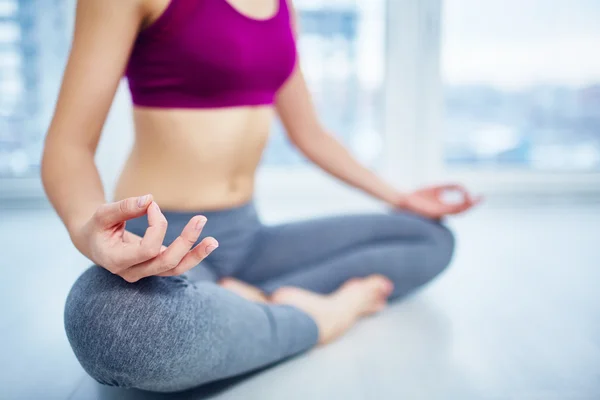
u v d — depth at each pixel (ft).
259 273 3.97
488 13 8.60
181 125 3.17
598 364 3.38
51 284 5.09
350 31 8.84
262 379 3.21
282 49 3.43
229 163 3.42
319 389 3.07
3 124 8.65
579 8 8.57
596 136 8.96
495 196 8.87
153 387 2.71
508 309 4.36
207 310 2.72
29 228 7.30
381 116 8.81
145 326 2.51
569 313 4.26
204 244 2.09
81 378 3.27
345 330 3.85
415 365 3.37
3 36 8.45
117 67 2.78
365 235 4.22
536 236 6.81
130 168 3.35
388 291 4.21
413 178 8.82
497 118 9.13
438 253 4.39
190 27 2.97
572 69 8.82
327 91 9.08
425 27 8.45
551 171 8.88
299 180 8.98
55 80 8.52
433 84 8.55
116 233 2.18
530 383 3.13
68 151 2.63
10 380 3.23
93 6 2.70
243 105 3.33
